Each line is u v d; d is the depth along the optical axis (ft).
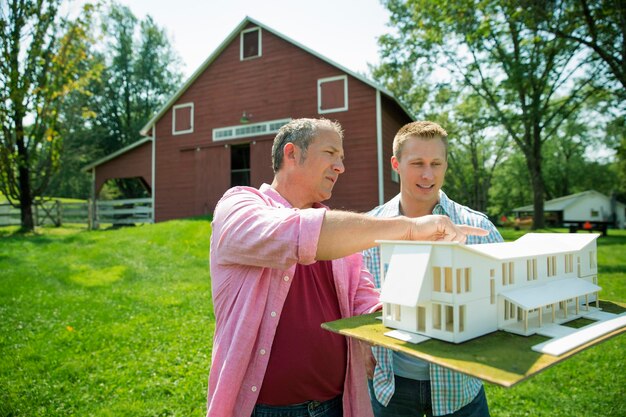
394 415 6.18
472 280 3.73
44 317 17.83
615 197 125.49
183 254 32.14
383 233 3.80
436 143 6.41
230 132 51.57
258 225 3.85
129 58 125.80
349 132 45.44
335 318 5.10
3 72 46.14
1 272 25.48
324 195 5.25
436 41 52.80
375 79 104.78
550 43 47.44
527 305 3.83
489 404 11.42
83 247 34.73
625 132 72.84
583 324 4.17
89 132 113.80
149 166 56.95
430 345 3.41
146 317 17.99
